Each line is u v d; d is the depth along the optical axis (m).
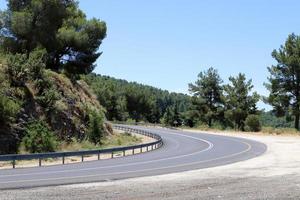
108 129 51.56
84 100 51.22
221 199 14.19
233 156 33.19
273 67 73.56
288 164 26.84
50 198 13.70
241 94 102.06
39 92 41.38
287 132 67.94
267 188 16.75
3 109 34.78
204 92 113.75
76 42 55.28
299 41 71.88
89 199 13.66
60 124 41.31
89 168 24.12
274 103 73.31
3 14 52.62
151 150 39.91
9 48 51.97
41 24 52.03
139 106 165.88
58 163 28.41
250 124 78.44
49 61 54.91
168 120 141.38
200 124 113.25
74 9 59.78
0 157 23.97
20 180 18.36
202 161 28.97
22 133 35.78
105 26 59.00
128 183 17.78
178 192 15.46
